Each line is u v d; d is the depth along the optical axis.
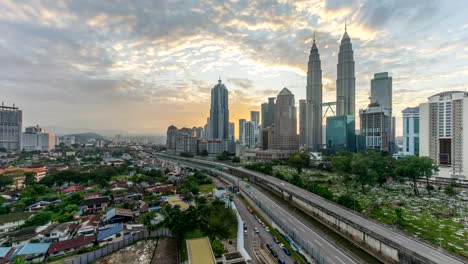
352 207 88.25
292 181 139.38
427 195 120.94
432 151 160.75
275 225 83.25
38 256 63.47
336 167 156.62
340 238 74.38
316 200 100.06
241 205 111.88
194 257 50.06
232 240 72.00
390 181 158.88
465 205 102.75
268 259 57.81
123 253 68.94
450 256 51.69
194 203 112.50
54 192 130.62
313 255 59.38
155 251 70.12
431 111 161.75
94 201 107.12
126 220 91.31
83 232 78.44
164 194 130.00
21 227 82.12
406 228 76.88
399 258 55.38
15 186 143.25
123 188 142.12
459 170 146.88
